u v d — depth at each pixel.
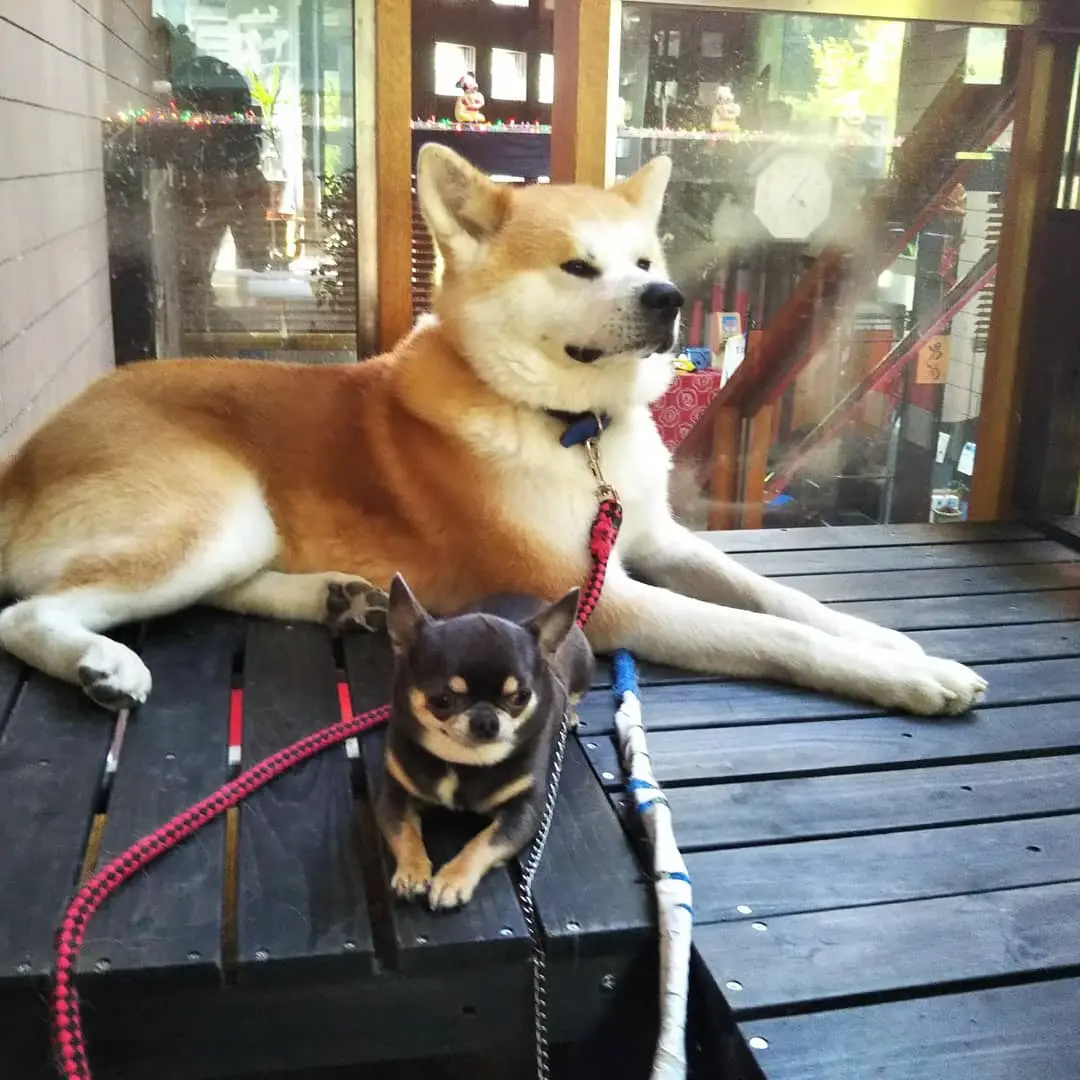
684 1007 0.74
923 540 1.74
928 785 1.02
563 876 0.85
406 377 1.28
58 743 1.00
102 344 2.49
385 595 1.24
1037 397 2.11
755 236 2.34
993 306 2.15
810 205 2.31
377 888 0.85
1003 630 1.39
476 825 0.88
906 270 2.43
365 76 1.92
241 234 2.40
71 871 0.84
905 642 1.26
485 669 0.76
